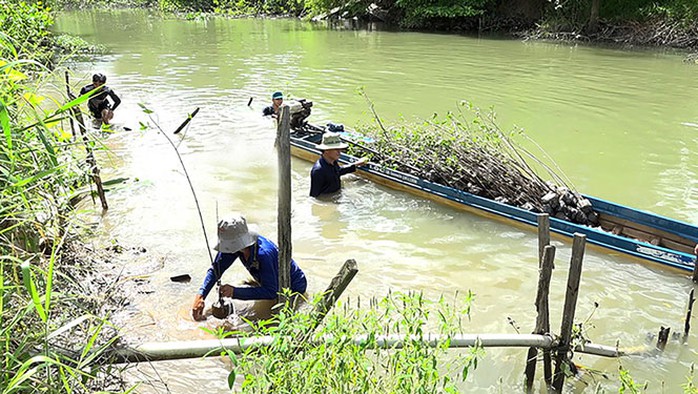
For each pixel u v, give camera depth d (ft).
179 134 35.47
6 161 8.98
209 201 25.39
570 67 61.57
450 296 18.39
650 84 52.39
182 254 20.68
